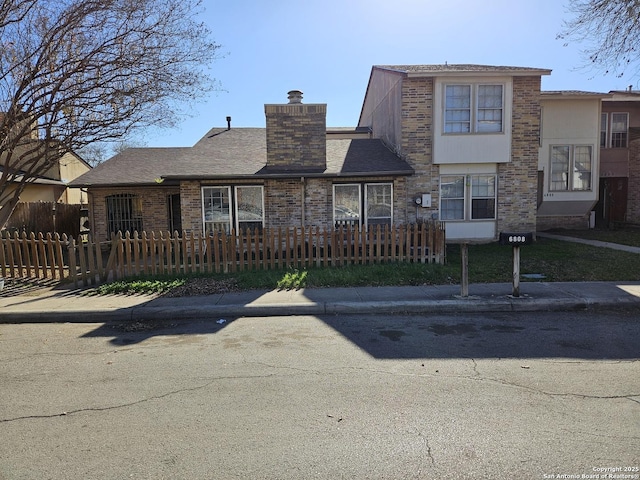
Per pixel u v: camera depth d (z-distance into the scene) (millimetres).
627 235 16406
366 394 4070
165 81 9453
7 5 8016
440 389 4148
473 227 14930
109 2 8312
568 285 8523
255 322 6887
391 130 16172
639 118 19031
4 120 8539
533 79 14562
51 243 9617
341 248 10742
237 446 3201
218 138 17250
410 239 11031
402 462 2949
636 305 7441
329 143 17062
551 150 17516
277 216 13641
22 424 3602
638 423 3422
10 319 7168
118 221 16453
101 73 8844
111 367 4926
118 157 17672
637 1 9359
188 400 4016
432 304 7371
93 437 3371
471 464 2908
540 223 18875
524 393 4020
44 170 9836
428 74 14031
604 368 4617
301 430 3418
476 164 14750
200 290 8617
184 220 13430
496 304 7352
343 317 7102
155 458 3061
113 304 7672
